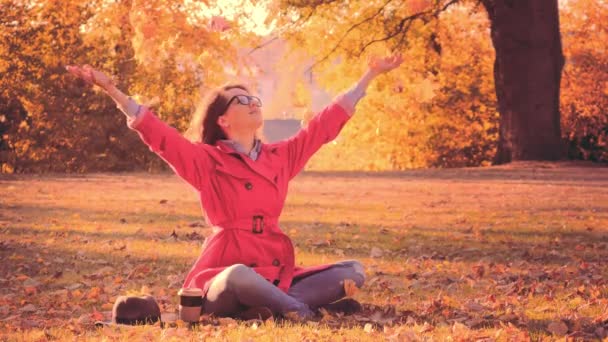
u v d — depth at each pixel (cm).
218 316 432
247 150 461
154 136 432
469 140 3866
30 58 2516
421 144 3853
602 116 3662
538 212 1119
